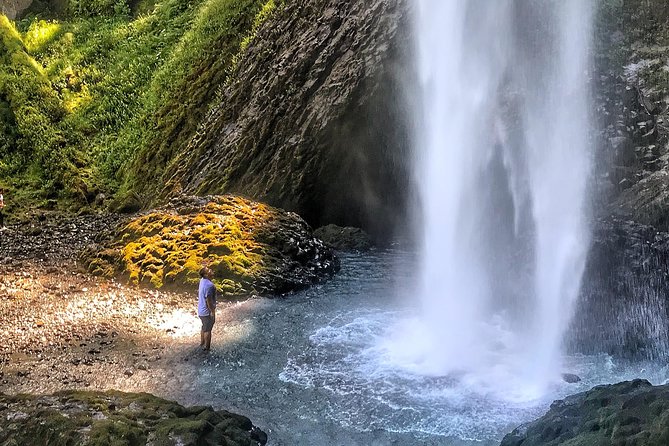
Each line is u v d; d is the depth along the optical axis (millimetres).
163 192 23797
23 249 19141
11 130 28281
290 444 9016
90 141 29000
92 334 12898
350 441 9055
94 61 32906
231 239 15906
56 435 8180
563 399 8984
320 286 15555
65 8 37875
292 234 16844
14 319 13578
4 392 10469
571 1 17500
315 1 23047
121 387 10734
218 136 23641
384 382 10664
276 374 11109
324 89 20625
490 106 17250
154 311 14039
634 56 17594
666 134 16156
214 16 29438
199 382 10891
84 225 22562
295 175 20234
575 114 16672
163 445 8039
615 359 11383
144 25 34094
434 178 17859
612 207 15141
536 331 12422
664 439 6090
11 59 30578
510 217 15695
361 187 20141
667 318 12039
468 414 9602
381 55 19484
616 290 12438
